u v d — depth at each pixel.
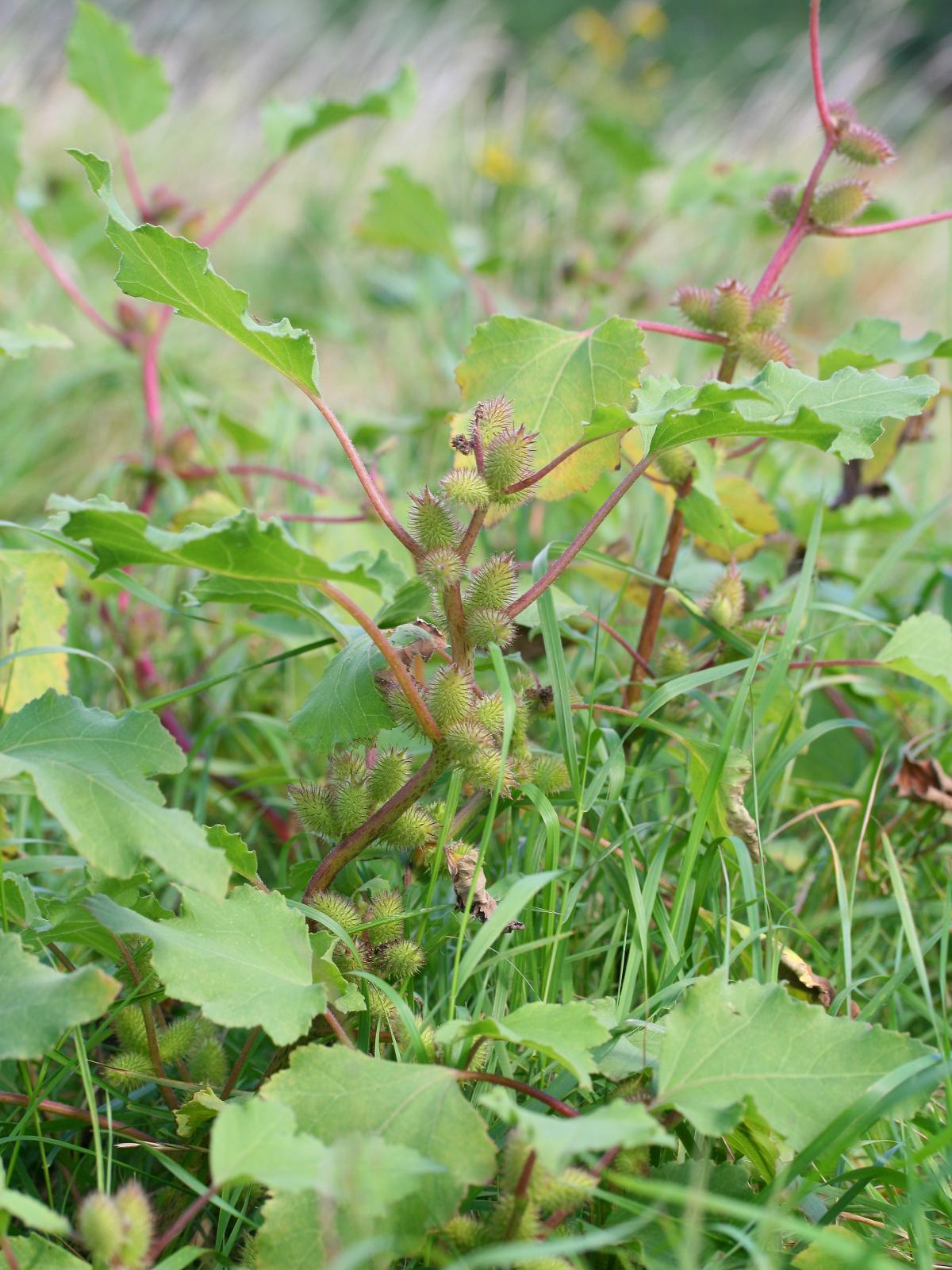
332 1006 0.74
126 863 0.68
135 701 1.05
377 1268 0.64
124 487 1.36
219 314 0.75
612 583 0.98
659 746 0.89
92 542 0.73
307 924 0.74
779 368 0.77
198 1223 0.73
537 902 0.80
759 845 0.79
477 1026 0.68
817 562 1.10
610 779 0.81
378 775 0.75
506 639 0.74
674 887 0.85
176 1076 0.75
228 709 1.08
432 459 1.43
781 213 0.91
